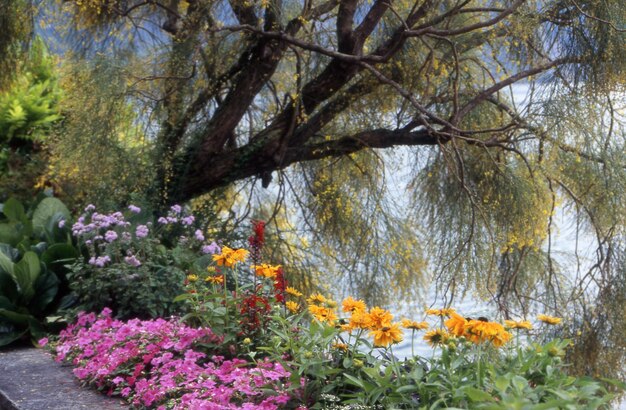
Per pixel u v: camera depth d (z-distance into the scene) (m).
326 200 7.59
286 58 7.73
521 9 5.75
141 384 3.26
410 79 6.98
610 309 6.16
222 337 3.47
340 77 7.02
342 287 7.83
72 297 4.96
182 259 5.12
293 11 6.92
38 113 9.20
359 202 7.69
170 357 3.44
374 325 2.78
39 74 9.99
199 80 6.92
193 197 7.59
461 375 2.57
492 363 2.75
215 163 7.37
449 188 6.87
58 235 5.72
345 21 6.59
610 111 5.83
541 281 6.80
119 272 4.61
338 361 3.02
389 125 7.59
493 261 6.36
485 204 6.66
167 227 6.18
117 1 6.86
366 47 7.43
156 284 4.59
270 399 2.90
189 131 7.29
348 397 2.94
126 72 6.79
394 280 7.72
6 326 4.63
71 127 6.91
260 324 3.48
